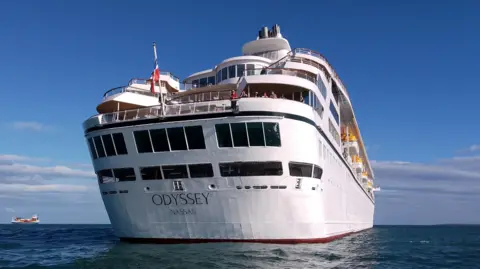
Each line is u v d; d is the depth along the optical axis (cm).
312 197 3141
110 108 3759
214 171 3034
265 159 2983
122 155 3272
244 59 4222
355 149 6059
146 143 3177
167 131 3109
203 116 3031
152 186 3183
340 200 4556
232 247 2944
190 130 3067
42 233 7031
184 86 4891
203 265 2352
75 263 2559
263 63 4250
